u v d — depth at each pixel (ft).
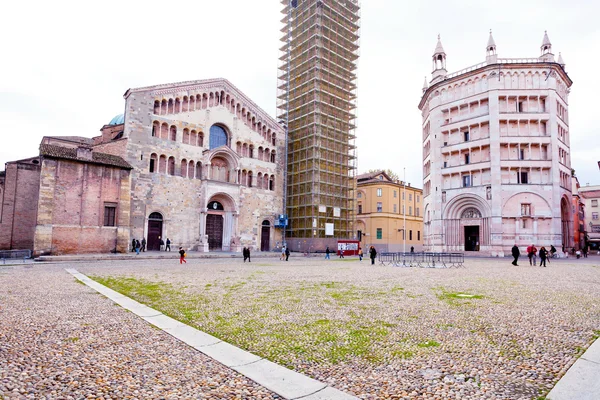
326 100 233.76
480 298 52.06
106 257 127.54
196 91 192.75
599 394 20.40
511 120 193.06
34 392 20.52
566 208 206.69
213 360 26.20
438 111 218.38
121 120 230.68
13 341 29.81
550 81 193.06
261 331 34.09
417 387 21.83
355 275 86.74
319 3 229.04
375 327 35.55
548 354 27.66
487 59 200.64
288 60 246.47
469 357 27.02
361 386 22.02
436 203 212.43
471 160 201.57
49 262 113.19
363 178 290.35
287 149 235.81
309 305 46.60
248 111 214.69
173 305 46.03
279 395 20.53
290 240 226.38
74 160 135.74
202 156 190.90
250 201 209.67
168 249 171.94
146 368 24.53
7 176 147.95
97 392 20.71
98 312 40.93
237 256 164.14
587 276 84.48
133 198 165.89
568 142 210.38
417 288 62.85
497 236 184.85
